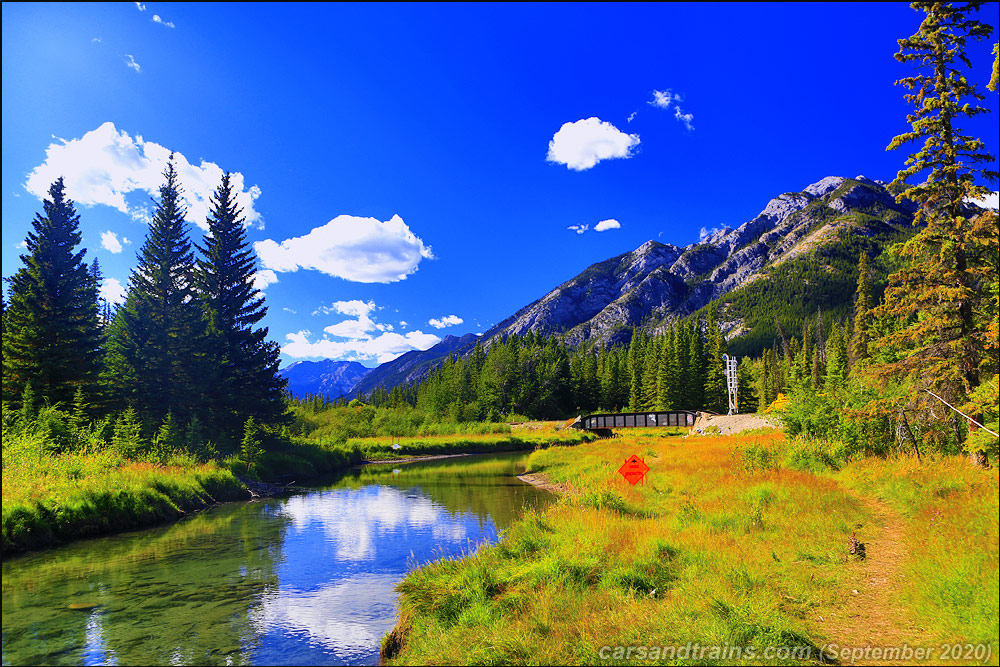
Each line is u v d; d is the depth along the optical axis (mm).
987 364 15078
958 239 15375
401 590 10117
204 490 23875
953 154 15617
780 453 21516
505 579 9109
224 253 47906
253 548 15000
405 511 21016
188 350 38812
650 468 24938
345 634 8852
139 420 31609
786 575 8641
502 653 6430
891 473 15664
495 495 25000
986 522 8555
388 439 61531
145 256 40094
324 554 14227
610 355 140000
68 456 21297
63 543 15602
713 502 14797
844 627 6688
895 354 20875
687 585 8266
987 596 6281
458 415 94625
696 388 101438
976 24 15430
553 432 76000
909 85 16312
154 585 11625
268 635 8812
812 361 105375
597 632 6707
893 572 8625
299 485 31078
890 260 17312
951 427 16734
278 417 44719
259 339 46531
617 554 10281
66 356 32750
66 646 8359
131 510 18281
